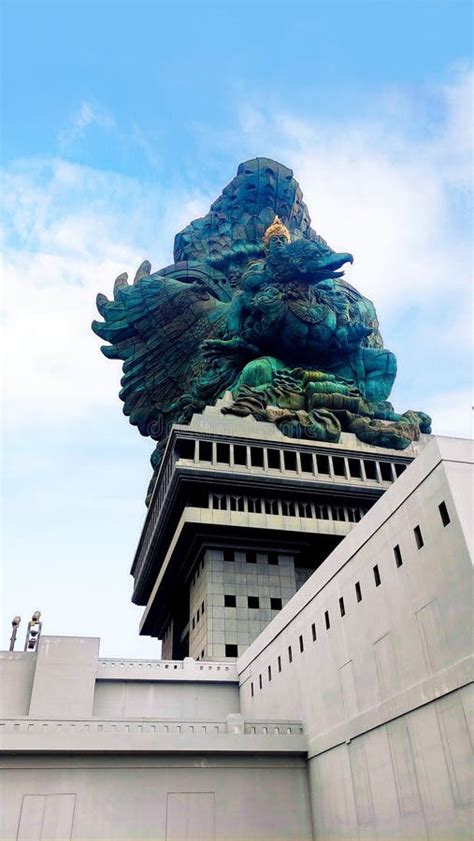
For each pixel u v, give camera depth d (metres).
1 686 38.22
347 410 64.25
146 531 72.12
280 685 34.62
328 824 26.44
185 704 42.03
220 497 56.50
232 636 50.91
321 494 57.41
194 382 75.56
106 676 41.34
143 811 26.98
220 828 27.28
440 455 21.02
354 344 73.19
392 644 22.70
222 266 93.00
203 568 55.69
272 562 55.88
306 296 72.19
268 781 28.84
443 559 20.17
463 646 18.52
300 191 110.00
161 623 74.56
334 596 28.28
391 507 23.97
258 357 71.44
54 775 27.11
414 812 19.95
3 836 25.48
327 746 27.08
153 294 81.06
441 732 19.05
